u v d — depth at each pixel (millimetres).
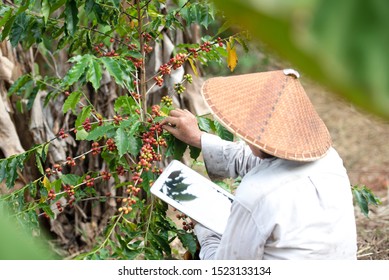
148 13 2939
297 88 2232
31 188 2861
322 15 232
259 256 2098
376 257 3904
